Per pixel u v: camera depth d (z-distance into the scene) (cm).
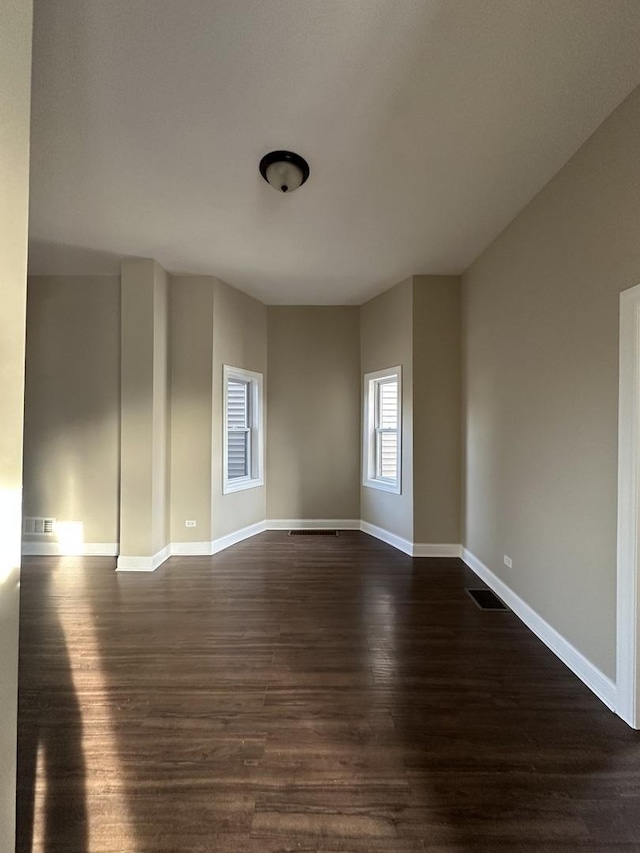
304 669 231
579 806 148
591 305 217
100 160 240
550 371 257
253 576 376
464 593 339
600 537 210
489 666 236
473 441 396
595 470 214
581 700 206
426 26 158
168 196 279
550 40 163
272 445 543
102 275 432
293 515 545
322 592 341
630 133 189
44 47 165
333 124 211
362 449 538
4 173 91
